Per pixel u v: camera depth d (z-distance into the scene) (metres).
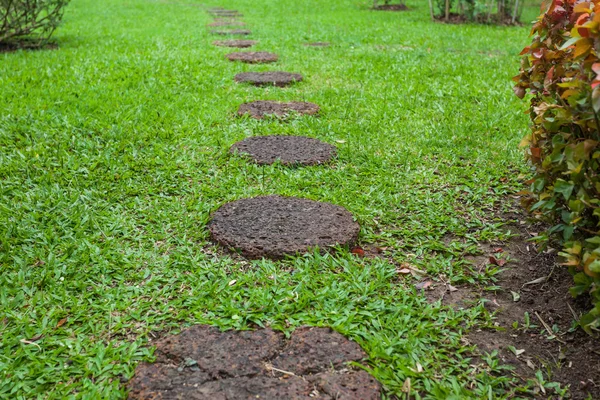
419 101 5.33
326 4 15.49
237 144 4.11
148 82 5.82
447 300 2.46
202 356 2.01
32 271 2.58
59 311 2.30
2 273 2.57
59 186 3.43
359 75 6.44
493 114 4.90
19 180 3.46
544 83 2.53
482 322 2.30
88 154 3.87
